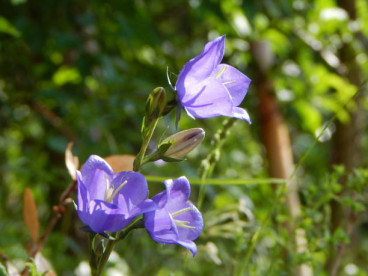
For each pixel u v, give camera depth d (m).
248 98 1.10
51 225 0.61
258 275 0.67
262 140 1.00
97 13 0.99
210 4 0.89
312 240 0.66
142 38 0.98
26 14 0.98
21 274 0.59
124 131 1.02
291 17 1.09
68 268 0.85
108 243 0.51
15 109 1.12
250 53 1.08
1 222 1.02
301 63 1.13
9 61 1.09
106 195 0.50
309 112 1.07
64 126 0.96
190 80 0.52
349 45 1.14
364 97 1.22
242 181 0.63
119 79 0.94
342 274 0.87
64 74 1.01
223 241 0.73
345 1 1.15
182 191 0.52
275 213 0.71
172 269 0.86
